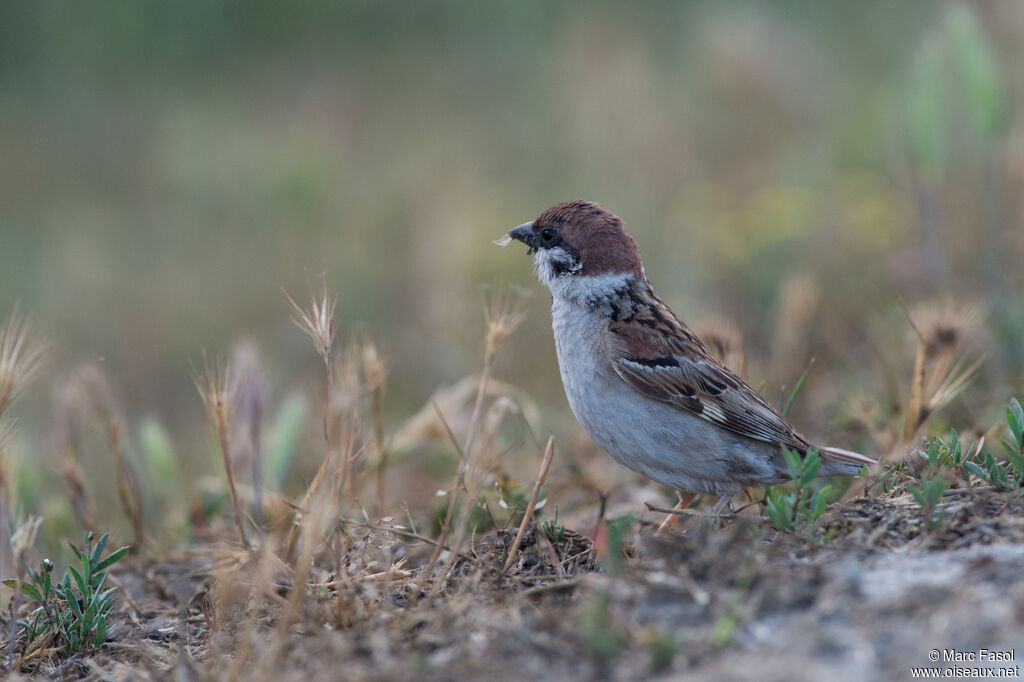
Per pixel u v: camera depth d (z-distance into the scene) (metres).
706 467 8.26
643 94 22.27
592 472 10.88
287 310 17.08
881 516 6.67
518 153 21.31
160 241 19.70
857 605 5.41
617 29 25.50
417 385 14.37
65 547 9.63
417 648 5.83
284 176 20.23
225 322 16.91
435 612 6.28
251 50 27.67
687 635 5.39
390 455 10.62
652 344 8.21
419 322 15.47
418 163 21.25
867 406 9.89
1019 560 5.66
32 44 26.31
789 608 5.48
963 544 6.14
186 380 15.63
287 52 27.70
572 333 8.52
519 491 8.55
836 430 10.40
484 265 15.91
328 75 26.22
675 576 5.90
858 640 5.11
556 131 21.89
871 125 18.50
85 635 7.20
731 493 8.39
